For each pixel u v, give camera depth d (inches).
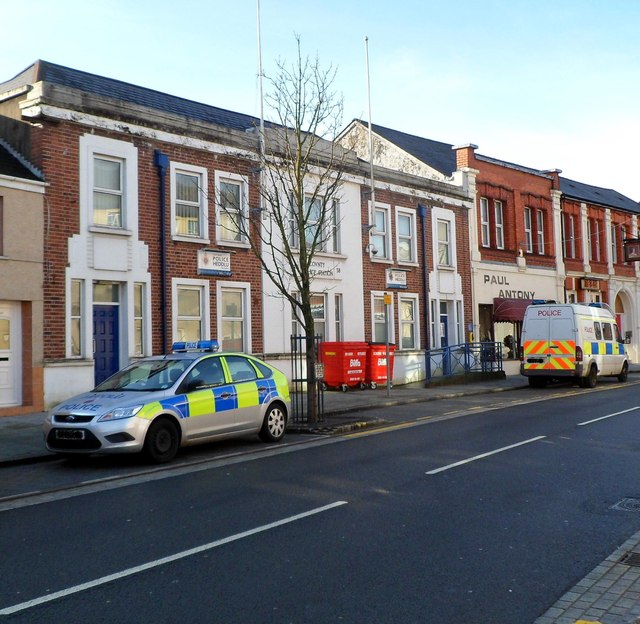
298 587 204.7
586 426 538.9
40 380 612.1
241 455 440.1
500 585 205.9
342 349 859.4
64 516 295.9
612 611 185.9
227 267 775.1
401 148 1222.9
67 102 642.2
